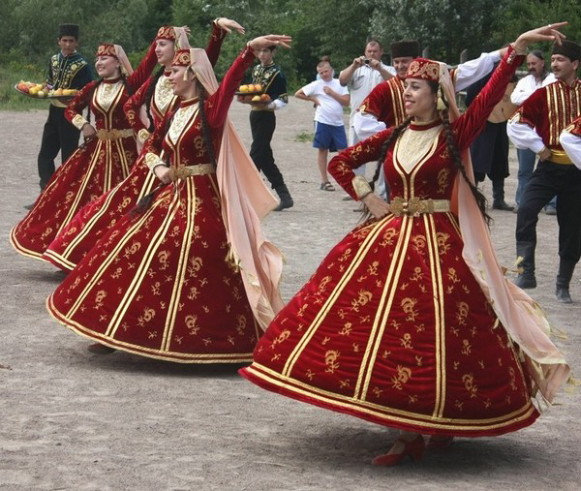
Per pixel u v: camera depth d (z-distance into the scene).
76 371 7.18
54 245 9.16
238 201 7.34
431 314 5.45
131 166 10.32
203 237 7.33
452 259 5.63
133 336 7.21
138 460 5.45
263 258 7.45
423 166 5.75
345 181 5.96
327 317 5.54
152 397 6.64
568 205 9.57
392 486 5.25
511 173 19.20
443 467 5.58
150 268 7.29
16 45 47.03
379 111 9.04
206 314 7.25
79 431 5.89
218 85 7.54
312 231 12.73
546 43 31.75
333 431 6.10
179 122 7.48
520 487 5.32
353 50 43.62
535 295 9.84
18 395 6.56
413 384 5.34
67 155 13.72
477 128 5.77
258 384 5.53
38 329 8.25
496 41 37.31
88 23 48.59
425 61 5.82
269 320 7.23
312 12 43.84
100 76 10.38
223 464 5.44
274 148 23.38
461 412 5.37
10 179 16.95
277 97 14.27
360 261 5.66
